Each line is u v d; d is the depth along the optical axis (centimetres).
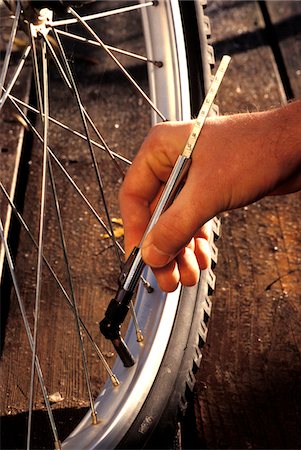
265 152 91
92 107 196
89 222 165
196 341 118
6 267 152
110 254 157
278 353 137
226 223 165
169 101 128
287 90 208
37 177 177
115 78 205
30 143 187
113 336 104
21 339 140
